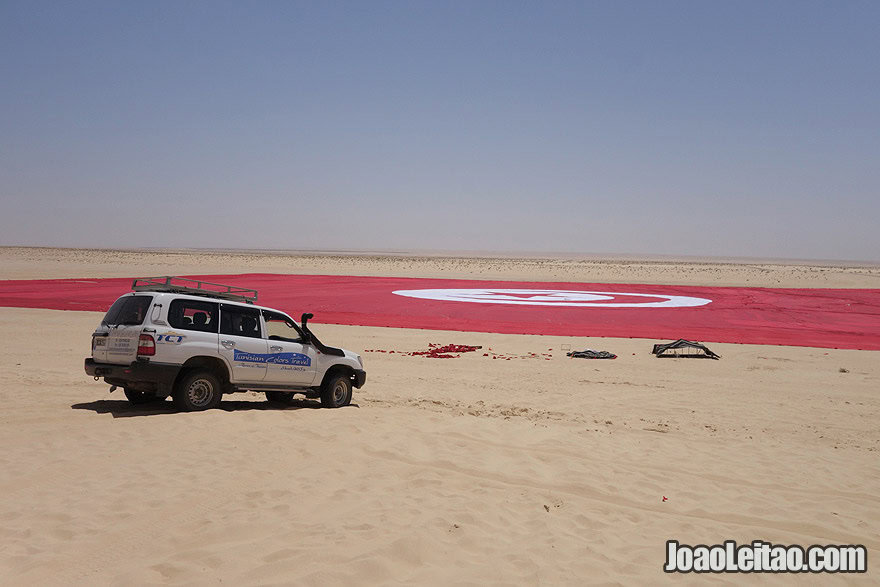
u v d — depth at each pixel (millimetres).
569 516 6785
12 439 8656
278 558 5293
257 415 10555
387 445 9086
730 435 11516
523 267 110562
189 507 6418
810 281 78500
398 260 134250
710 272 100562
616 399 15070
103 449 8297
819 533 6812
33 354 19125
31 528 5793
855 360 23375
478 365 20172
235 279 59969
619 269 107250
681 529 6656
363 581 4980
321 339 25328
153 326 10711
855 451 10602
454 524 6203
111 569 5062
